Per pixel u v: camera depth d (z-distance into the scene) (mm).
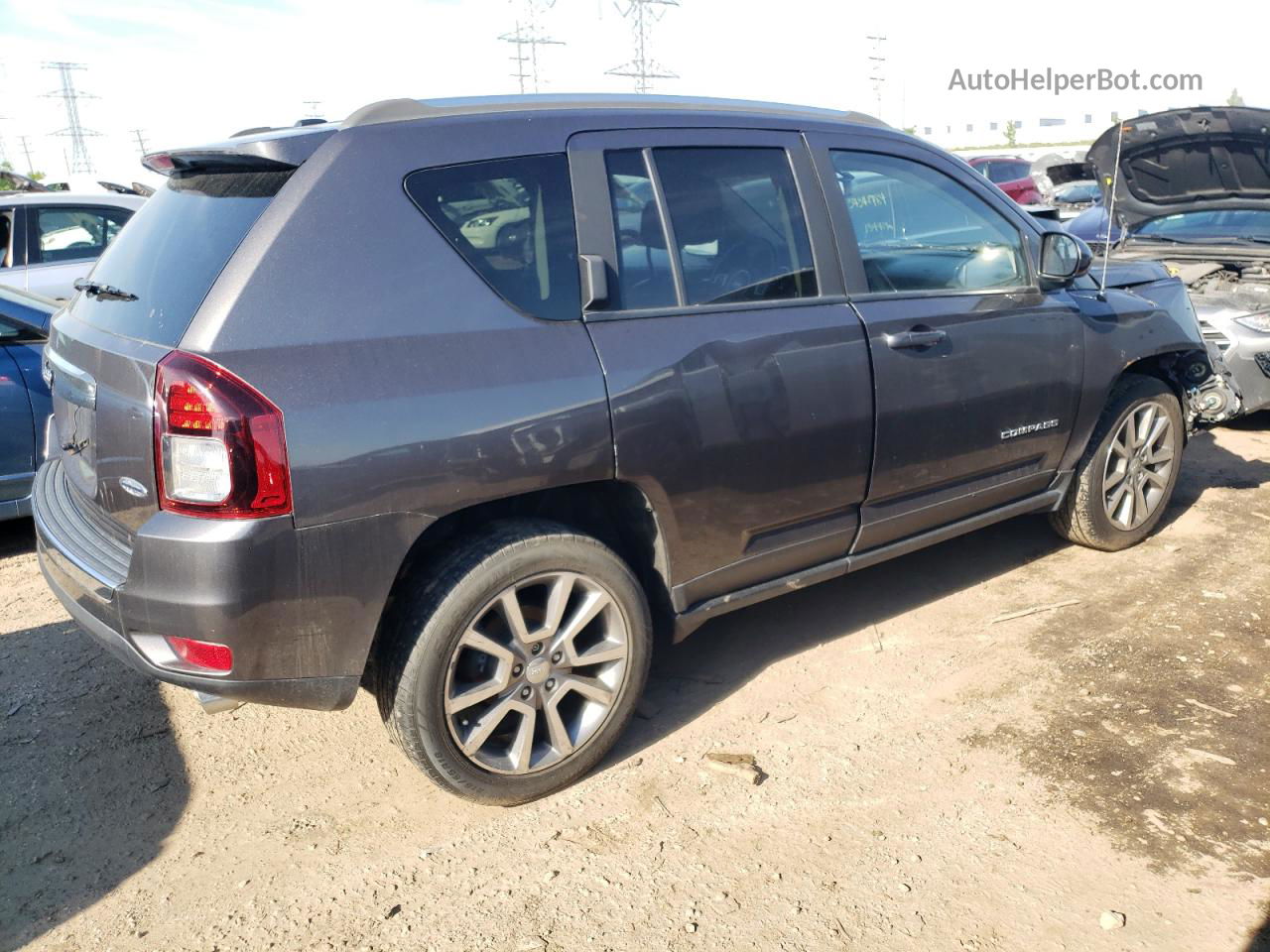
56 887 2566
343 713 3398
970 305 3602
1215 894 2387
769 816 2748
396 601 2639
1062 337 3873
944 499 3650
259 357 2320
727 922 2367
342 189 2514
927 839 2631
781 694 3385
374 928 2391
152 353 2379
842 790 2848
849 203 3383
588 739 2879
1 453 4785
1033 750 3002
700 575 3061
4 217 7578
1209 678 3361
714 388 2908
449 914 2428
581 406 2660
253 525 2287
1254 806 2699
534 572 2672
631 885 2504
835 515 3350
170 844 2727
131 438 2406
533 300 2699
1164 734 3049
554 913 2416
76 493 2928
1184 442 4609
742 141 3186
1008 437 3758
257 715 3381
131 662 2482
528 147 2783
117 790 2969
